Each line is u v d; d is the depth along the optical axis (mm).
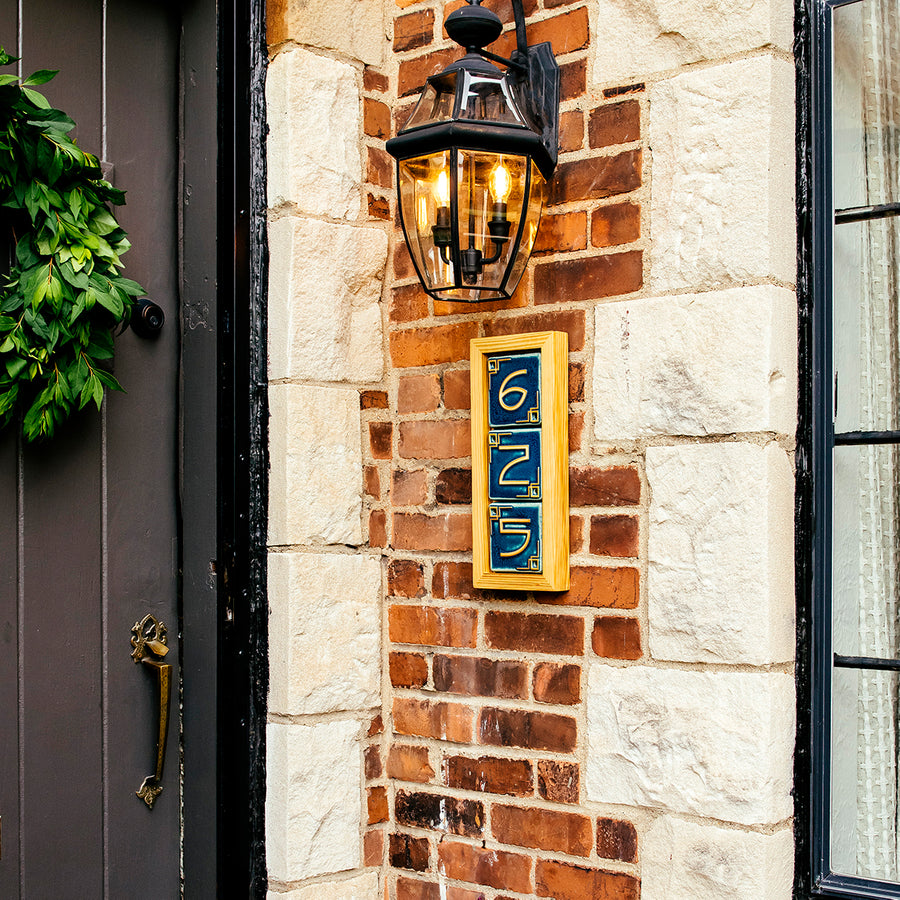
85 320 1828
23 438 1855
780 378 1652
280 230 1988
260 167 2020
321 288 2008
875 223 1765
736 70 1669
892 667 1633
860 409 1759
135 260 2016
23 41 1871
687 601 1684
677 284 1724
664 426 1727
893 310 1756
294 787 1933
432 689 2018
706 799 1646
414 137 1729
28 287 1765
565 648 1840
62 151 1799
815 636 1676
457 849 1968
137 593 2004
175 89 2088
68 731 1899
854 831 1711
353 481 2053
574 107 1864
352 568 2041
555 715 1847
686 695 1681
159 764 2000
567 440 1846
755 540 1620
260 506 1997
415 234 1798
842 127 1769
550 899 1836
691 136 1709
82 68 1951
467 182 1729
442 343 2041
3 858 1807
